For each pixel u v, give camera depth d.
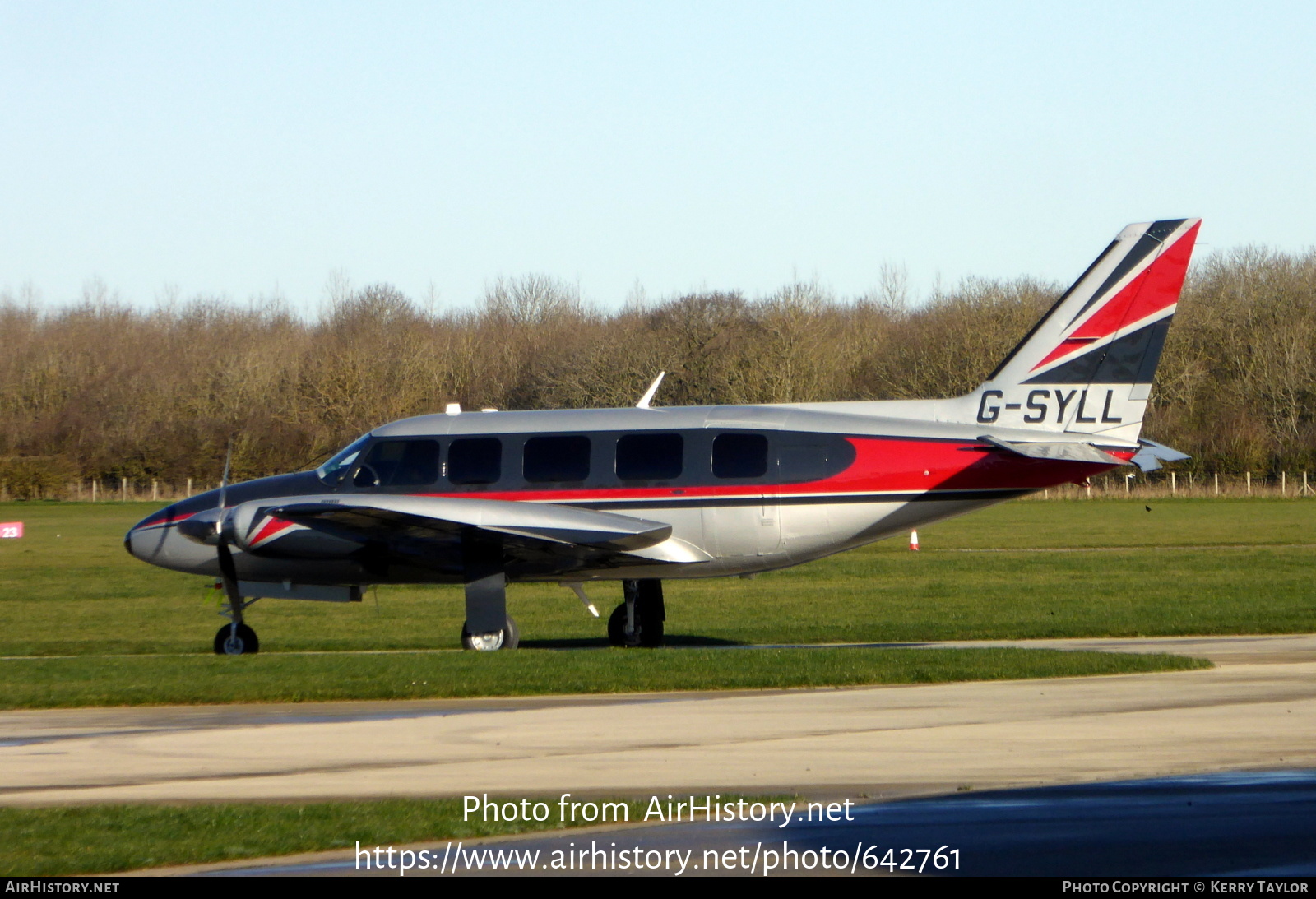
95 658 56.12
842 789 31.08
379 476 63.16
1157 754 34.03
